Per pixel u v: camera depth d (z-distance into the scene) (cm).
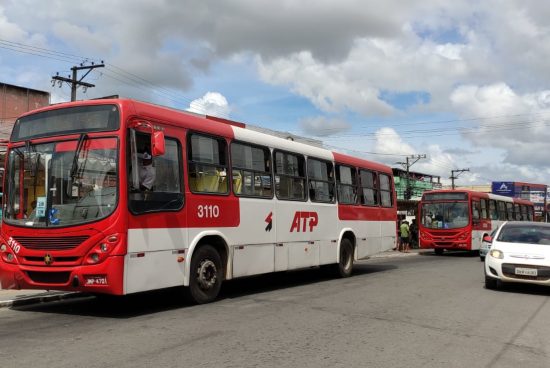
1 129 3145
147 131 846
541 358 634
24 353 607
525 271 1166
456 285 1307
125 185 802
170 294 1082
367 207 1597
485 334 755
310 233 1297
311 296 1085
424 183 7706
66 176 825
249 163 1103
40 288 826
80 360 579
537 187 7325
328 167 1404
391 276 1520
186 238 918
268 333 725
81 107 845
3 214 874
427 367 582
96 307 938
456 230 2673
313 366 572
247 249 1074
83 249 793
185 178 925
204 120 995
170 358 590
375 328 773
